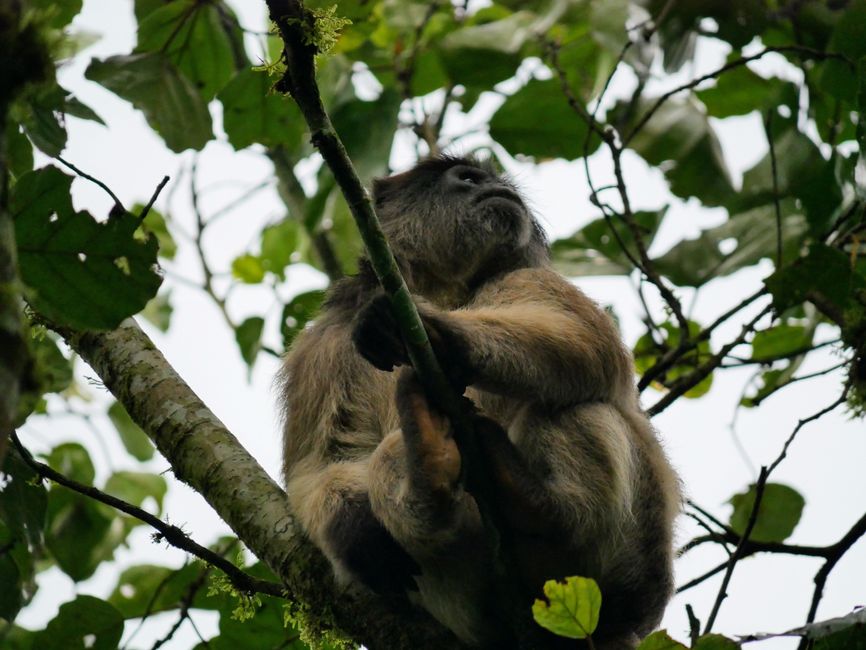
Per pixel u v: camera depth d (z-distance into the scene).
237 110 13.30
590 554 9.46
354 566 9.13
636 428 10.27
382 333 8.18
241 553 11.02
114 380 10.35
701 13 14.45
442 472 8.19
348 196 7.64
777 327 14.32
